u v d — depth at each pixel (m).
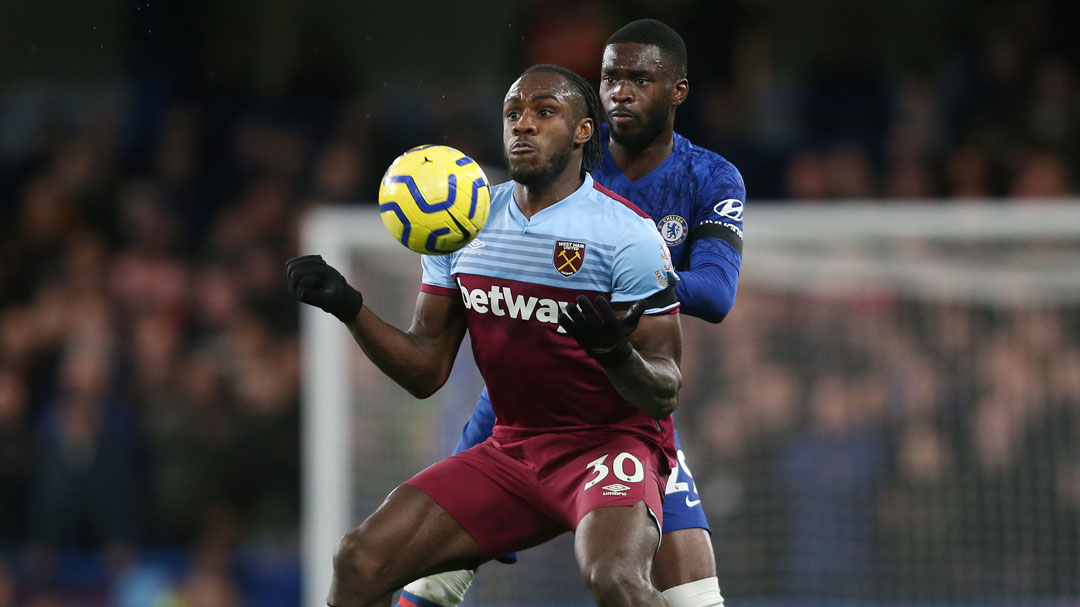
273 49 36.81
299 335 29.25
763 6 36.94
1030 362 21.38
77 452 26.23
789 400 21.81
